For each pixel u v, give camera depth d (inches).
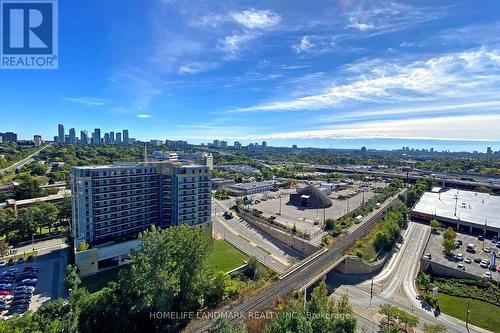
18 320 2236.7
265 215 6756.9
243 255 4645.7
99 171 4291.3
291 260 4493.1
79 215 4249.5
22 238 4852.4
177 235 2920.8
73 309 2519.7
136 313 2677.2
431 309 3484.3
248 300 3075.8
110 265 4087.1
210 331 2396.7
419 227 6678.2
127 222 4658.0
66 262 4119.1
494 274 4279.0
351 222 6053.2
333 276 4266.7
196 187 5034.5
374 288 3981.3
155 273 2632.9
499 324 3191.4
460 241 5644.7
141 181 4800.7
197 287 2945.4
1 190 7076.8
